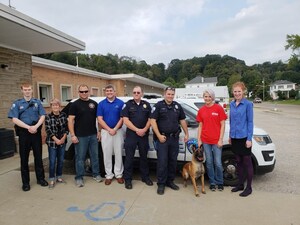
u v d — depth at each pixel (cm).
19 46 813
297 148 811
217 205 391
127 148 468
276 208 379
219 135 441
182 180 512
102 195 434
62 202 407
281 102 6381
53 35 704
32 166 617
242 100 428
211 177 452
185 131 465
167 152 448
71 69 1240
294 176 532
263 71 12700
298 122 1675
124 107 468
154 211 374
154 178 530
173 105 452
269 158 476
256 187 470
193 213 367
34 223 343
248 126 421
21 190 458
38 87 1041
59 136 477
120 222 344
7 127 796
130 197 425
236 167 475
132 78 1823
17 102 449
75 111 473
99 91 1616
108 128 475
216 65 11581
